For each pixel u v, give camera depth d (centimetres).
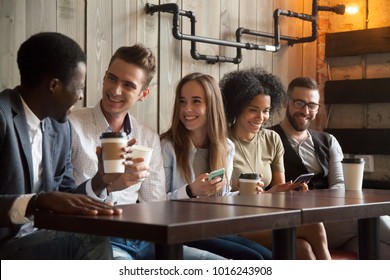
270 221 162
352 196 227
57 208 161
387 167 407
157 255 154
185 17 347
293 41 410
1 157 184
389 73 408
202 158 273
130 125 252
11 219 167
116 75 241
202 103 267
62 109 195
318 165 339
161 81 334
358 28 423
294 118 337
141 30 324
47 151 199
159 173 257
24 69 192
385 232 288
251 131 299
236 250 234
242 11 380
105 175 197
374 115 415
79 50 196
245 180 247
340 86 423
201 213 161
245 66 384
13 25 263
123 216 154
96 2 300
